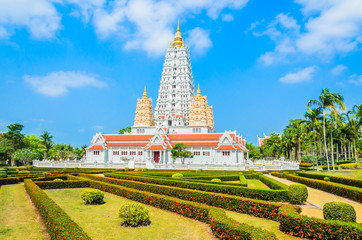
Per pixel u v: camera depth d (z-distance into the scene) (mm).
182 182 32875
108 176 45562
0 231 17344
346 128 75000
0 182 39375
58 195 31422
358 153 122250
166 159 84438
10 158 116625
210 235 17047
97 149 90312
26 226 18500
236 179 44656
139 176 41156
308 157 92250
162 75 118875
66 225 15047
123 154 90250
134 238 16469
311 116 62938
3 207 24312
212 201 24125
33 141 135375
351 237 14602
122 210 18953
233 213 22047
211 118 132500
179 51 119688
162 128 91938
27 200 27734
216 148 79375
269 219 20234
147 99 111562
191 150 84312
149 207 24625
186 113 112375
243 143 93438
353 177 40312
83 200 26828
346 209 17094
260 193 25969
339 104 57281
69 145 129000
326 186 33031
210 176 41594
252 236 13758
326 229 15375
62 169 69125
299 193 24641
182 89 115000
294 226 16500
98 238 16312
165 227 18641
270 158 140500
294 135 104438
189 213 21047
